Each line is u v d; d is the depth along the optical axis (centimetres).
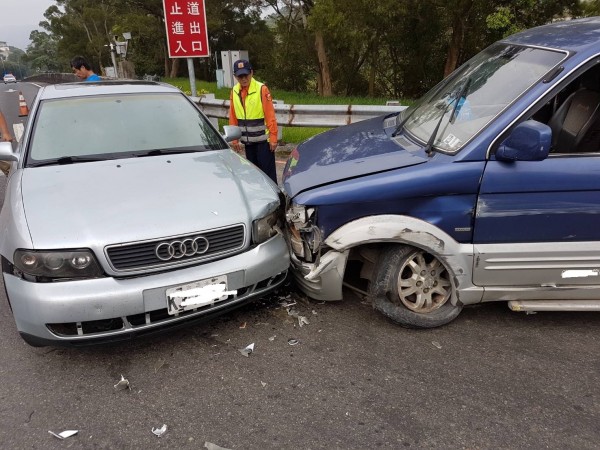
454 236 293
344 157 336
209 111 883
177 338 312
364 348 298
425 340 305
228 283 287
